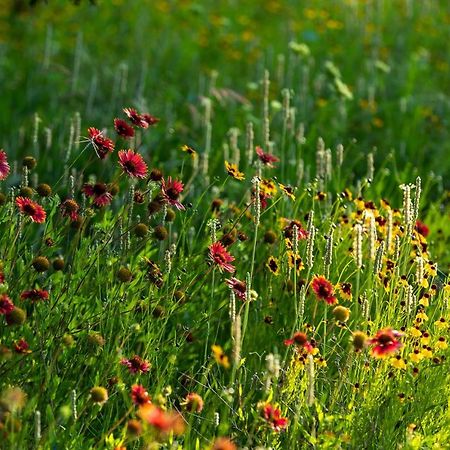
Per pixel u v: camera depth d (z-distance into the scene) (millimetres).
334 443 7418
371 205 10000
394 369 8211
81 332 8039
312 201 10883
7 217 8531
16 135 14383
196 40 20438
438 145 15406
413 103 16875
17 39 19812
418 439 7434
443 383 8195
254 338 9203
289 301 9391
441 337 8219
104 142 8477
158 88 17125
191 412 7148
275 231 10219
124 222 9086
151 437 6875
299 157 11930
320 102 15781
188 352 9320
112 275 8516
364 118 16031
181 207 8445
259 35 21406
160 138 14156
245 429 7676
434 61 19750
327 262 8234
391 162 14688
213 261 8297
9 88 16578
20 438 6664
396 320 8477
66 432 7191
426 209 13484
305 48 15992
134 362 7527
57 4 21531
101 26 21078
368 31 21438
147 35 20609
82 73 17656
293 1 23344
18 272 8523
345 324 8758
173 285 8758
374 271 8719
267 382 7219
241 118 15383
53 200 8609
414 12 22969
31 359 7707
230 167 9266
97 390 7008
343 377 7824
